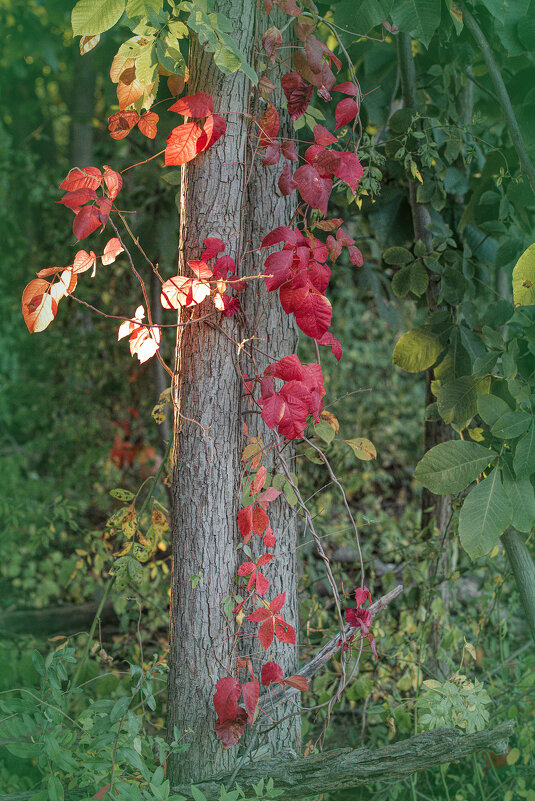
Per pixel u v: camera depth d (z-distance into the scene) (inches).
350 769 67.8
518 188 98.7
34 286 69.8
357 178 75.4
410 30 87.5
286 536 83.4
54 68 215.8
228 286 74.0
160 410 89.0
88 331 217.2
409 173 102.9
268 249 82.7
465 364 95.7
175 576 75.5
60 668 71.4
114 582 89.7
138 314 74.5
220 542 74.5
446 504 111.0
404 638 106.4
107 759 65.7
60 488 189.2
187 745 71.0
